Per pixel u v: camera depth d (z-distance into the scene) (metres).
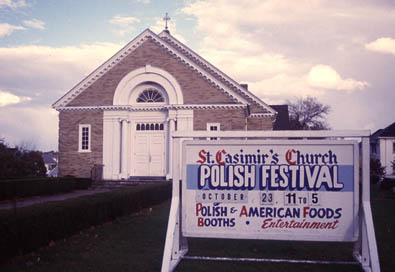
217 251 8.49
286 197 7.25
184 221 7.43
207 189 7.43
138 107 25.97
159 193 17.30
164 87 25.81
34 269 7.04
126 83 26.17
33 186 19.73
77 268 7.16
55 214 9.05
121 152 25.92
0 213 7.71
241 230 7.30
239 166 7.39
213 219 7.38
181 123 25.39
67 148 26.33
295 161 7.27
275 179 7.30
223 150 7.44
